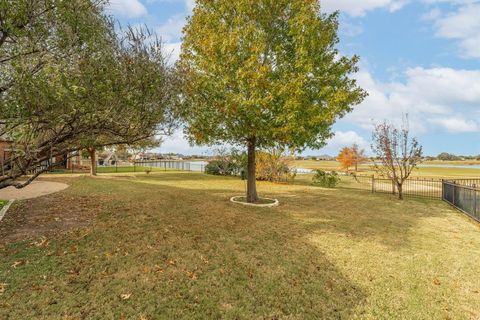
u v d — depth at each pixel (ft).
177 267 16.88
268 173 70.23
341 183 75.36
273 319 12.77
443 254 21.13
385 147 49.62
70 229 22.47
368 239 23.95
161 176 77.82
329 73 33.68
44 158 17.80
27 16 15.67
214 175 86.02
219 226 25.36
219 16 34.06
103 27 18.07
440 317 13.57
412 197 50.88
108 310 12.42
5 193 39.01
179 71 23.90
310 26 30.37
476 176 96.32
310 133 32.30
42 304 12.56
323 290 15.46
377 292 15.58
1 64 15.89
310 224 27.84
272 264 18.07
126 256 17.81
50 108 15.02
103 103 16.52
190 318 12.34
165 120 21.38
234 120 32.86
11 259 16.70
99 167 123.75
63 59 15.88
